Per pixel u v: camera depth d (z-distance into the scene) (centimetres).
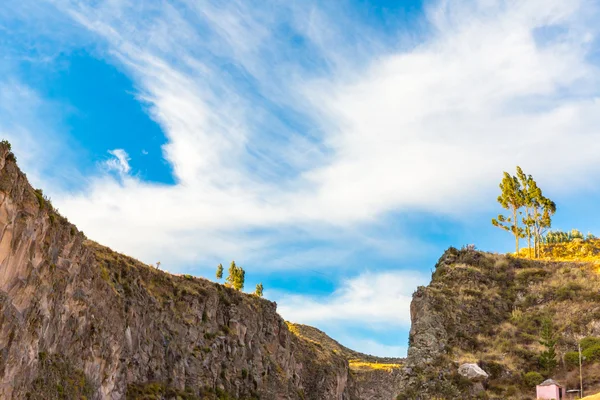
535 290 6962
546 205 10206
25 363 4097
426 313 6494
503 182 10662
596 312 6366
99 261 7512
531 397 5466
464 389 5609
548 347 5888
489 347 6166
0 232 3756
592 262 7700
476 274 7262
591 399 4791
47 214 4647
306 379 12525
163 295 8825
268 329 11194
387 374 17150
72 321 5238
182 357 8425
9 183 3834
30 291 4197
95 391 5584
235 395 9175
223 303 10206
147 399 7094
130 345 7156
